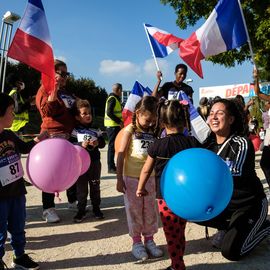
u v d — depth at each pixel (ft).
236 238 11.99
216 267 11.94
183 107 11.76
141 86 24.26
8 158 11.40
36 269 12.01
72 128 16.85
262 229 12.60
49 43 14.02
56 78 16.67
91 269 12.09
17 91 24.71
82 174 15.66
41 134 12.96
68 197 19.27
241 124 13.03
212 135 13.97
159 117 11.92
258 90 19.22
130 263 12.46
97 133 17.07
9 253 13.51
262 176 27.94
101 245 14.21
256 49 49.65
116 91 30.66
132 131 13.16
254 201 12.46
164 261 12.53
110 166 31.22
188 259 12.65
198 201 9.36
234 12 17.52
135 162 13.04
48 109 15.81
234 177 12.37
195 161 9.64
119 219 17.52
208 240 14.43
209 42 17.48
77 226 16.60
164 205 11.17
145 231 13.21
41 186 11.89
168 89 22.38
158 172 11.30
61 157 11.75
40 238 15.11
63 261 12.78
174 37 22.82
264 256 12.70
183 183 9.41
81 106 16.78
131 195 13.00
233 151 12.51
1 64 24.98
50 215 17.19
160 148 11.21
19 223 11.82
